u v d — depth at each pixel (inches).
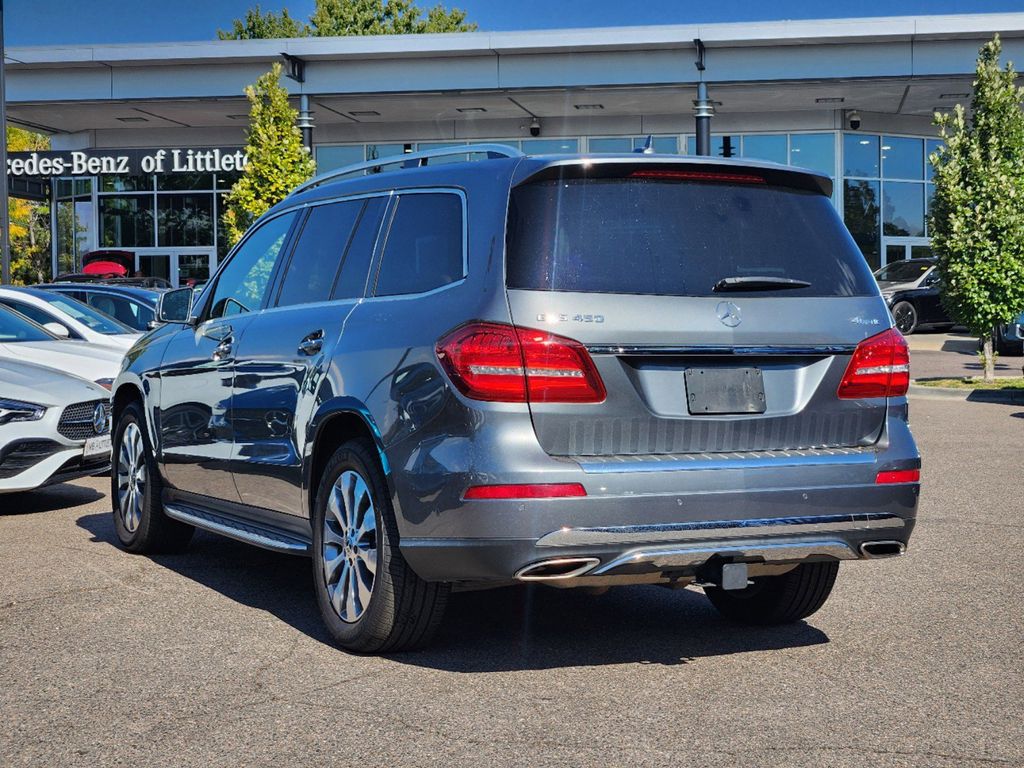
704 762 143.9
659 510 168.2
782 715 161.9
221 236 1427.2
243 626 211.3
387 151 1369.3
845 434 184.2
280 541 215.6
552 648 197.5
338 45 1105.4
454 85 1123.3
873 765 142.9
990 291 720.3
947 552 273.9
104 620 215.3
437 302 180.2
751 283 177.9
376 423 183.3
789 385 180.9
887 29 1061.8
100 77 1170.6
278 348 216.7
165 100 1176.2
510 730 155.9
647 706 165.9
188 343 255.9
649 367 172.2
